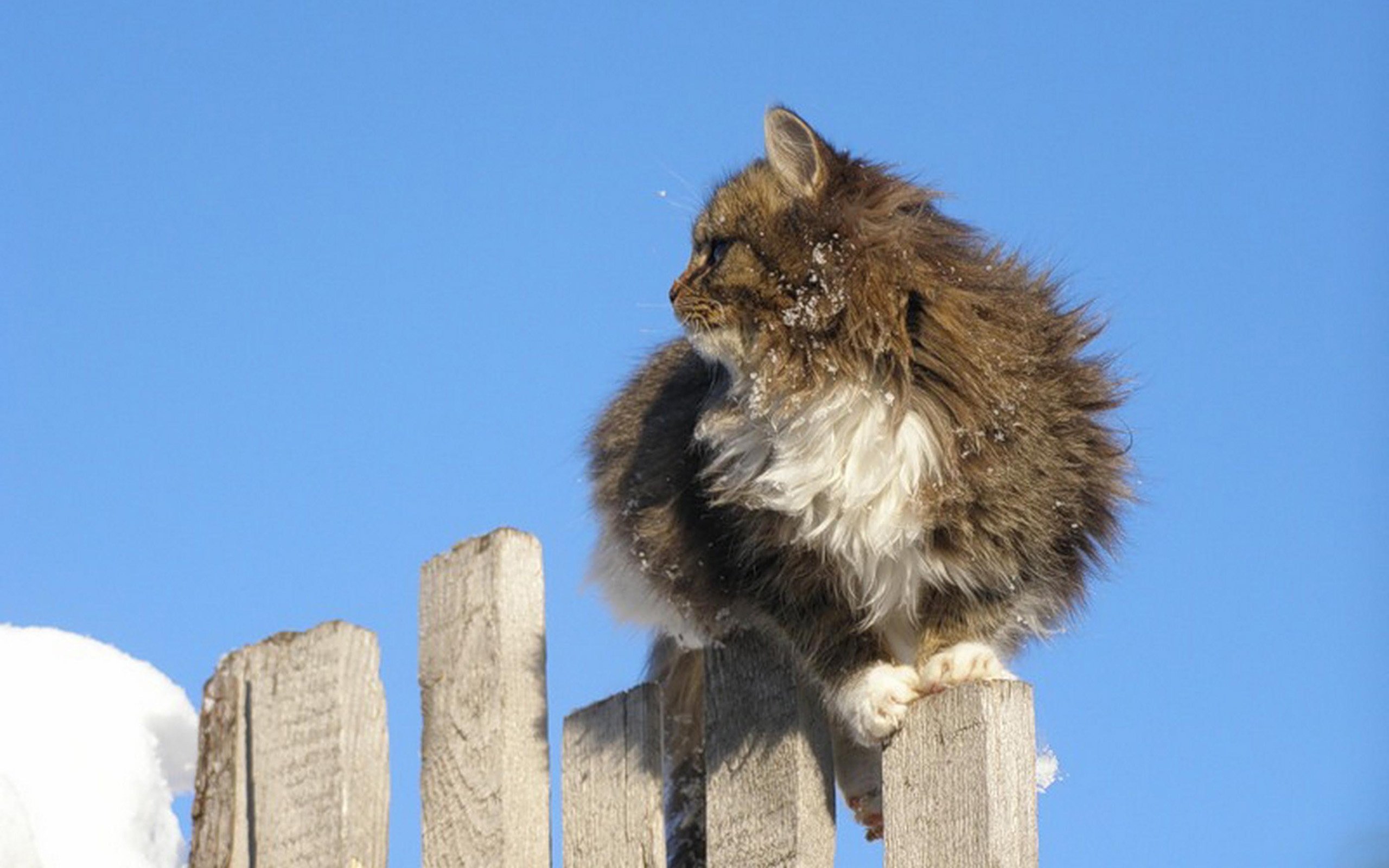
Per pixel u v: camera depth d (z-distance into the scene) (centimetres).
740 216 694
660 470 705
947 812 476
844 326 645
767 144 705
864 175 691
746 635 666
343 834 518
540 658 533
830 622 657
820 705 579
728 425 664
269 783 538
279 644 550
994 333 643
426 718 538
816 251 659
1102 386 679
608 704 536
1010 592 652
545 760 525
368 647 537
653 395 755
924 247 662
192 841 551
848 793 666
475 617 535
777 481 638
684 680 743
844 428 641
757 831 520
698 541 681
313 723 533
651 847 515
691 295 689
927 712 488
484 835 516
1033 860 475
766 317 668
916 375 641
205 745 557
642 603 754
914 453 631
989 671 614
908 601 650
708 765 538
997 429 630
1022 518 634
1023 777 477
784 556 655
